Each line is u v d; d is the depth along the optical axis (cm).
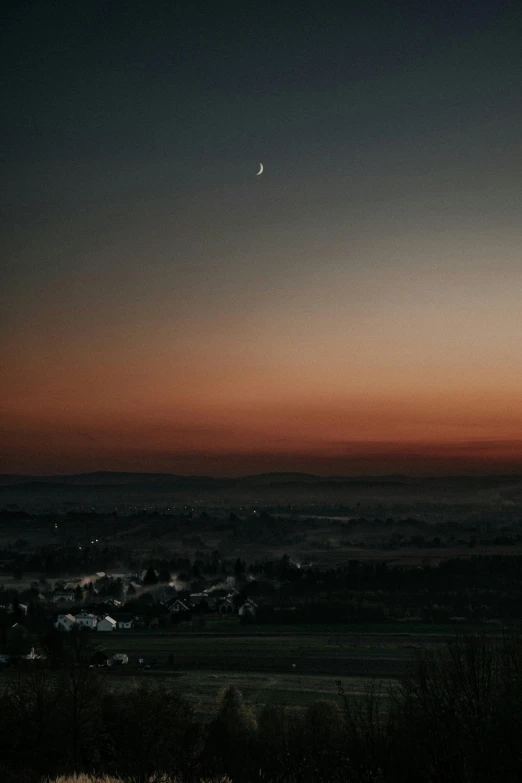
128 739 3155
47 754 2894
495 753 1280
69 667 3738
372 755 1329
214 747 3212
